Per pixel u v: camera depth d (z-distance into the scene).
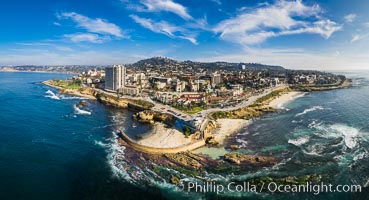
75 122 188.25
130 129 170.88
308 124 181.50
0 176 101.00
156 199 86.88
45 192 90.88
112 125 182.38
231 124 183.62
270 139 147.12
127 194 89.81
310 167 107.69
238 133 161.00
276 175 101.31
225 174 103.44
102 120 198.38
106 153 126.25
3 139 143.75
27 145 135.50
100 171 106.38
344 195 86.81
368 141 139.88
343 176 99.38
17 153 124.12
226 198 86.81
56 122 185.88
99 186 94.81
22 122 181.88
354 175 100.06
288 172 103.69
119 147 135.25
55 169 108.19
